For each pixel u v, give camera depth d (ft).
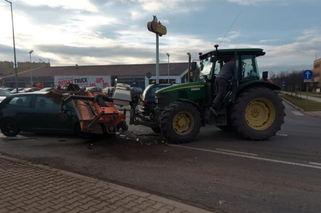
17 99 26.58
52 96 25.67
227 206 11.12
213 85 24.09
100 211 9.97
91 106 22.72
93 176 14.98
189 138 22.48
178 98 23.47
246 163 16.92
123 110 25.18
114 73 165.89
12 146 22.39
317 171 15.30
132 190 12.10
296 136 25.70
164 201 10.93
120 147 21.65
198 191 12.69
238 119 22.79
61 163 17.49
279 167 16.06
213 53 24.12
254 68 24.71
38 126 25.55
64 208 10.21
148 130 29.32
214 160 17.65
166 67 165.48
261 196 12.06
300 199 11.71
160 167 16.37
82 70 188.14
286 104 79.46
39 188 12.27
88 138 25.25
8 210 10.02
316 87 211.82
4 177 13.87
